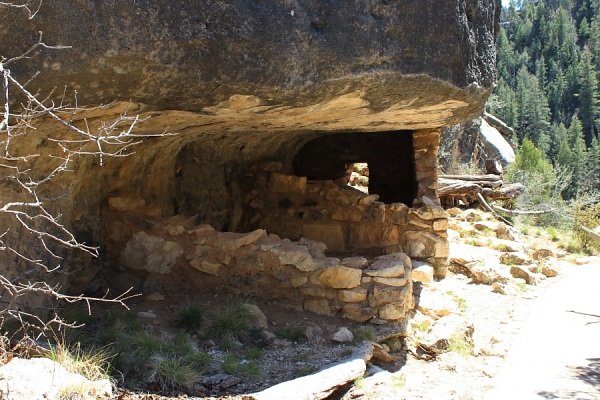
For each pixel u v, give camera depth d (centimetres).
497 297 826
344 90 501
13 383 359
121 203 654
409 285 662
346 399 478
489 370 559
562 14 6969
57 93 392
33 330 483
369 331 591
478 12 585
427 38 520
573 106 5994
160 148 700
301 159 1223
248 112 517
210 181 873
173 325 570
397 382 515
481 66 609
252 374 482
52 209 555
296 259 638
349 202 919
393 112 620
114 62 391
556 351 610
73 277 605
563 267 1093
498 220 1418
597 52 6144
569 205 1862
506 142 2691
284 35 436
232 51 423
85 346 484
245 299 637
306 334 573
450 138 1852
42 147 488
